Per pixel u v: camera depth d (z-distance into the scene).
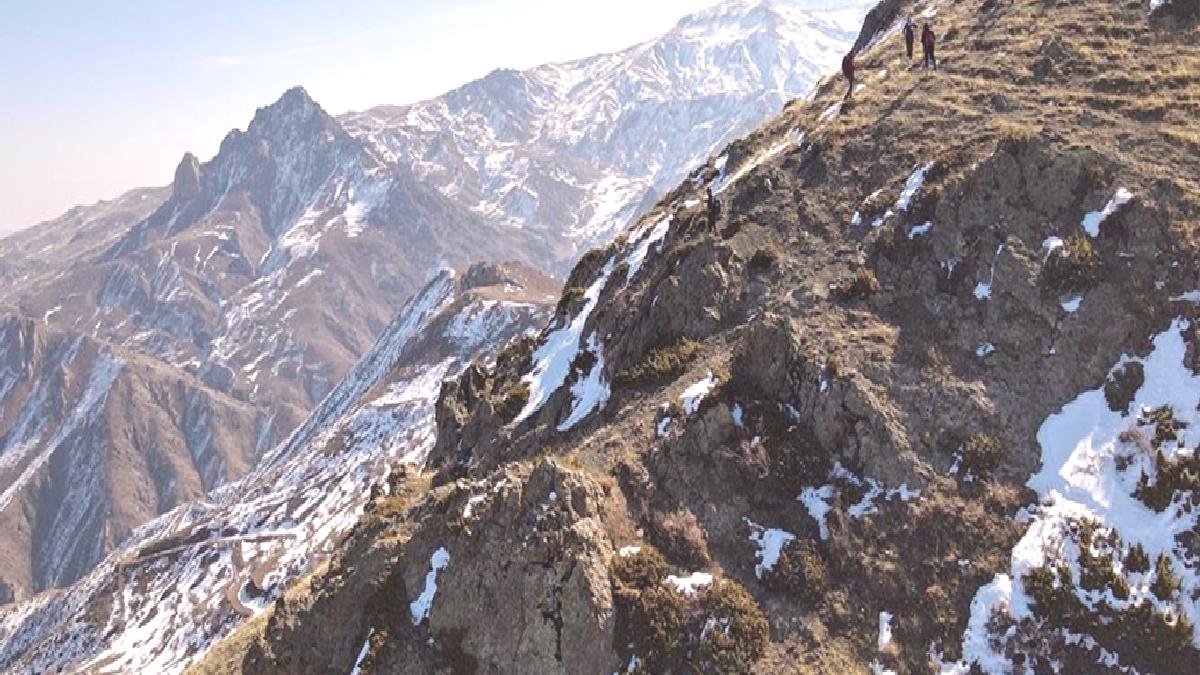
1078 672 28.08
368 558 34.78
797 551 31.42
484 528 32.41
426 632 31.81
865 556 31.25
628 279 54.34
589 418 42.47
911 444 33.47
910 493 32.47
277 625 35.88
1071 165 39.03
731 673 28.48
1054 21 51.47
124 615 163.50
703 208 50.59
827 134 48.84
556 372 52.28
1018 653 28.53
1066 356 35.00
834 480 33.41
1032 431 33.56
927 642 29.19
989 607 29.42
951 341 36.41
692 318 42.34
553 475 32.56
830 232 43.28
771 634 29.64
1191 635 27.97
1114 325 35.03
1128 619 28.44
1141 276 35.59
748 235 44.81
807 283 40.66
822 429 34.56
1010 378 34.91
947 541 31.16
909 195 41.69
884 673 28.50
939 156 42.84
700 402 35.75
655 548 31.80
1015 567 30.08
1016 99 45.31
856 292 39.06
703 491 33.56
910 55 53.66
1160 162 38.16
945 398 34.53
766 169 49.47
